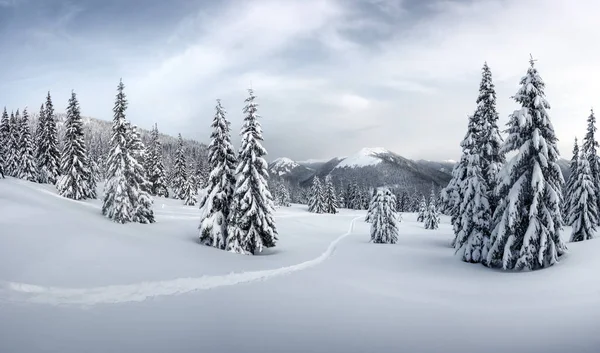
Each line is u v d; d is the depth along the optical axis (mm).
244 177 29797
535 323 10531
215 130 30766
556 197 19062
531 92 20250
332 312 11898
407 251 34188
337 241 46250
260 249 29562
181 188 76125
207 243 31062
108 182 37000
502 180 20688
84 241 20734
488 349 8641
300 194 169750
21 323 8773
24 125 57844
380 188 46594
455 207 29641
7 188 34375
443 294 15531
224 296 13055
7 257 15125
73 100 48844
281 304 12531
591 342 8586
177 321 9938
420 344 9062
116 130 36531
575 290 13852
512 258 20016
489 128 26078
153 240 27219
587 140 36625
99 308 10531
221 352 8047
